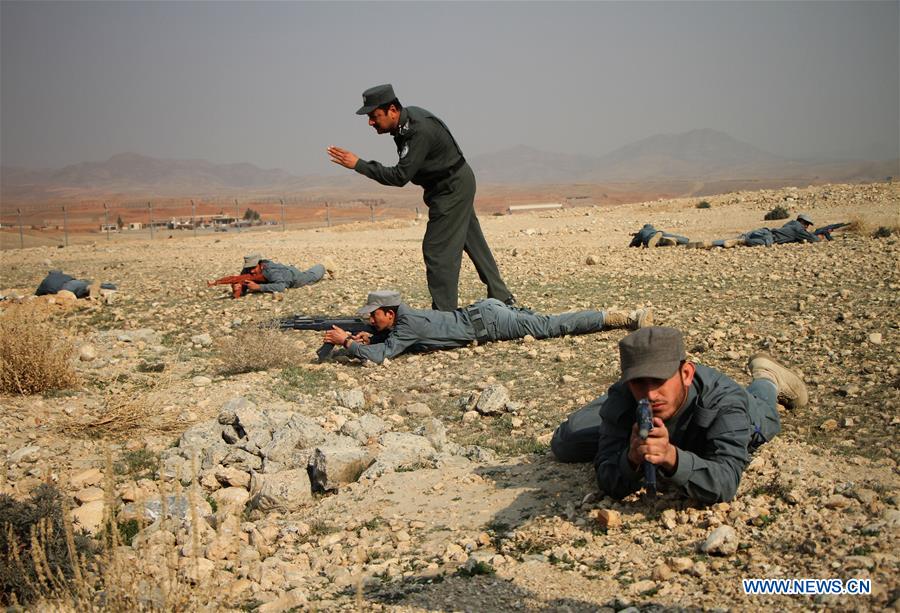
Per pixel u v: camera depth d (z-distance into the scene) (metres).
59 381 8.26
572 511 4.68
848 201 28.91
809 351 7.81
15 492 5.79
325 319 11.12
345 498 5.45
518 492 5.12
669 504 4.53
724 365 7.56
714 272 13.52
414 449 6.11
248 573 4.35
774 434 5.21
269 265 14.70
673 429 4.45
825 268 12.98
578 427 5.31
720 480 4.25
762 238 17.17
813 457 4.93
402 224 40.91
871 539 3.76
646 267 14.86
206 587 4.08
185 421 7.30
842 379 6.84
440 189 9.40
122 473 6.19
